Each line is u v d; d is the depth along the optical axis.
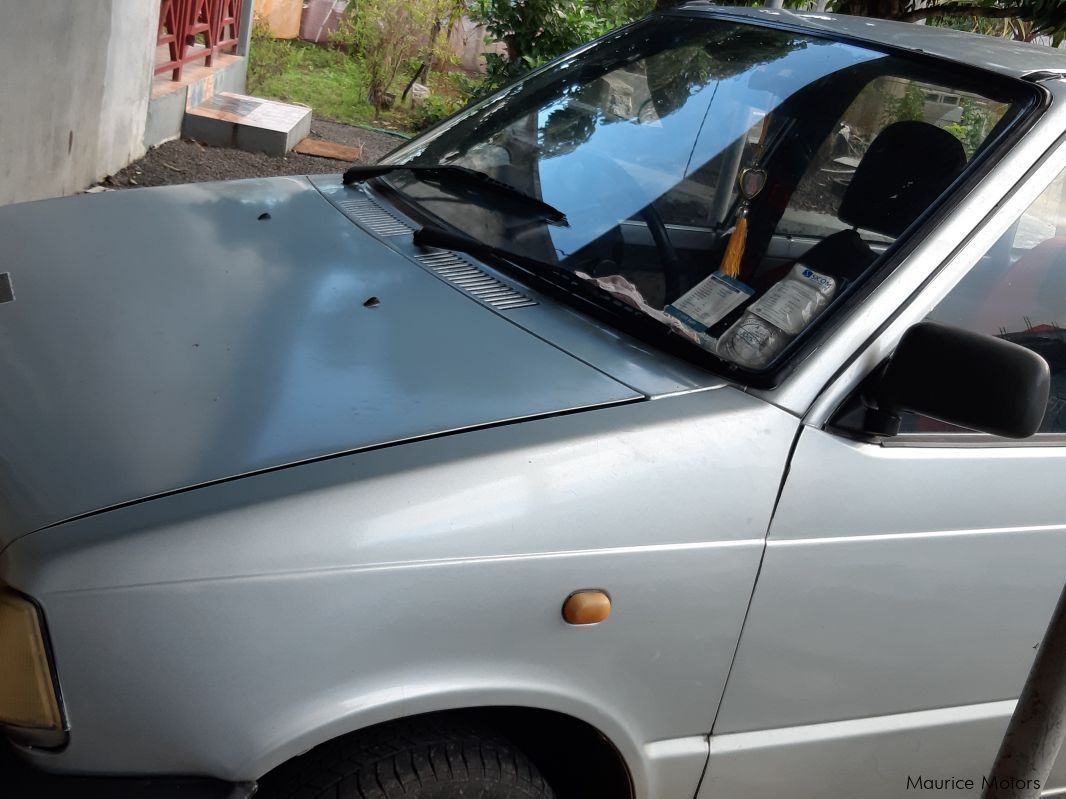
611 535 1.92
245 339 2.12
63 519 1.67
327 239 2.66
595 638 1.94
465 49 16.81
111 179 7.35
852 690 2.31
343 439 1.85
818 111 2.62
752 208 2.51
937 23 6.96
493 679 1.86
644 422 2.00
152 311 2.21
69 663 1.62
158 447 1.79
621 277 2.46
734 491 2.03
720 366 2.17
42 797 1.65
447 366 2.09
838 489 2.12
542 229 2.64
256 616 1.68
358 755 1.82
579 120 2.98
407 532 1.76
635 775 2.12
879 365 2.17
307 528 1.71
